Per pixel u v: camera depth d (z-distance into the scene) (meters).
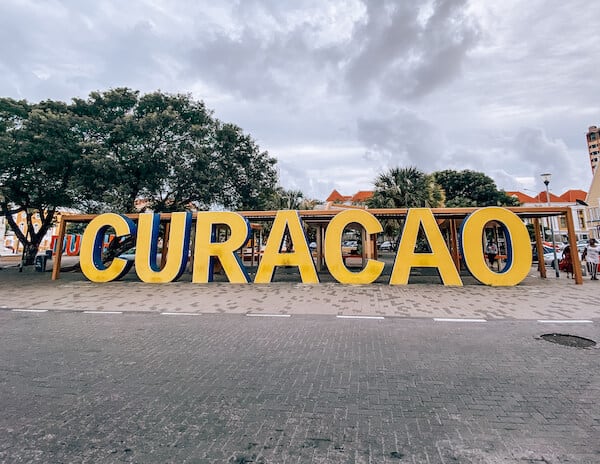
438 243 10.99
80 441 2.69
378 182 18.42
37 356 4.85
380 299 8.97
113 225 12.48
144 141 16.56
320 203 28.61
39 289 11.27
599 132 86.12
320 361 4.54
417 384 3.76
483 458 2.42
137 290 10.88
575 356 4.61
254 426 2.91
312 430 2.84
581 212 43.62
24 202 17.30
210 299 9.36
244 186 20.23
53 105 16.25
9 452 2.54
